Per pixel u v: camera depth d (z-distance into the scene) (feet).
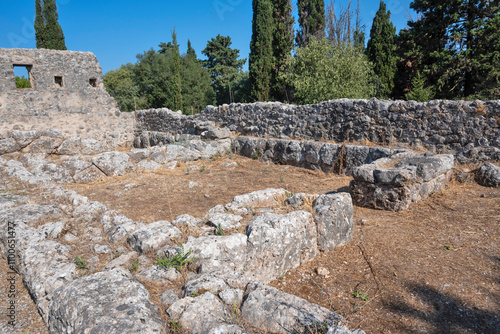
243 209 13.84
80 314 6.86
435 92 48.96
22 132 31.58
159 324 6.75
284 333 6.97
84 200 16.07
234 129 37.27
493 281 9.86
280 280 10.89
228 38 108.88
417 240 12.92
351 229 13.28
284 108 31.45
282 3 62.54
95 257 10.42
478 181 18.34
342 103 26.40
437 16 51.57
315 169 26.76
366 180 17.08
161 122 46.60
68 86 42.78
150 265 9.74
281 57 62.18
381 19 65.72
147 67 91.97
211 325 6.88
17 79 87.51
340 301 9.49
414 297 9.38
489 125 18.99
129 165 27.76
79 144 33.73
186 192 21.99
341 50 42.29
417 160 17.72
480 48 46.62
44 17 71.15
